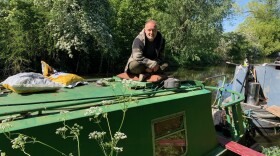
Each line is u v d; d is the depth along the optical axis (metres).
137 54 5.01
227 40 50.66
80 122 3.43
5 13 21.95
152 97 4.65
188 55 34.53
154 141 4.37
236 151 5.66
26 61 21.86
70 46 21.59
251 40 57.78
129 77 5.35
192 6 33.97
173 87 4.96
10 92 4.52
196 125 5.27
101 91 4.73
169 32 33.75
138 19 29.98
